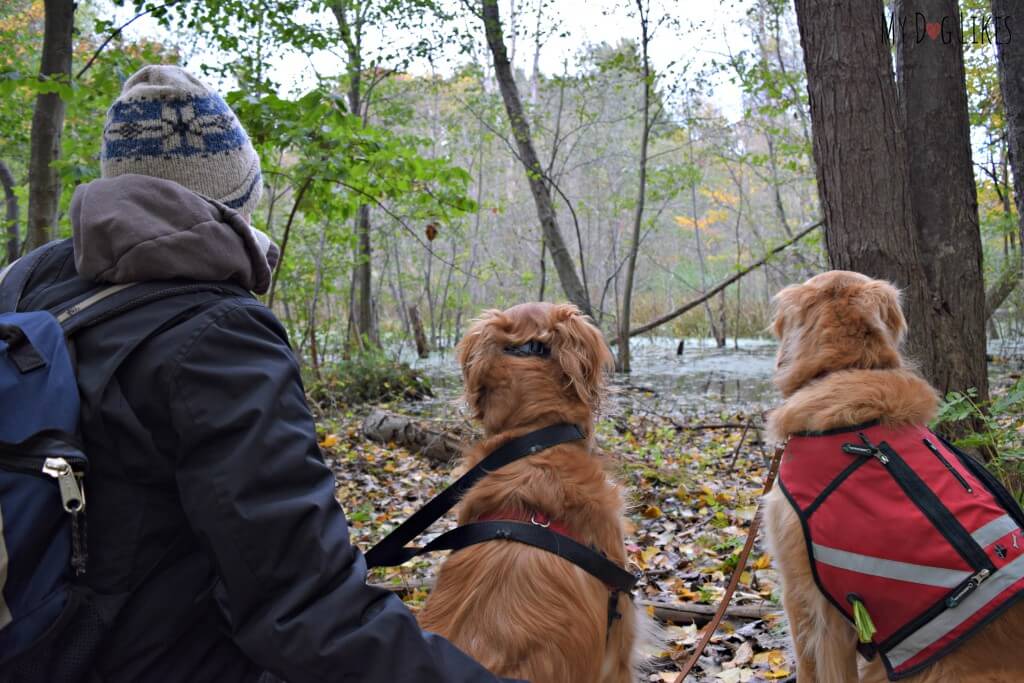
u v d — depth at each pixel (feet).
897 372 8.59
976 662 6.93
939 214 16.01
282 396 4.25
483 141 68.90
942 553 7.06
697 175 55.21
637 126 77.05
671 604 12.95
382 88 56.03
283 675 3.92
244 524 3.91
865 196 15.53
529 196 87.92
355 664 3.88
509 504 7.04
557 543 6.66
